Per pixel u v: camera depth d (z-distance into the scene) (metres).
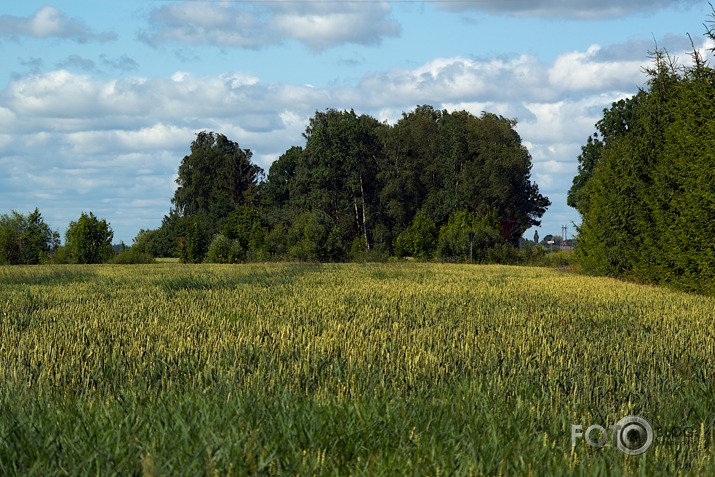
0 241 86.88
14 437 8.39
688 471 7.98
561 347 15.69
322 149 138.75
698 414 10.30
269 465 7.61
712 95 31.67
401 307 24.98
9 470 7.56
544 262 89.38
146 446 7.98
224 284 37.12
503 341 16.64
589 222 53.06
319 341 16.03
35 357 13.87
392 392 10.92
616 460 8.04
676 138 35.19
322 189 138.25
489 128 139.38
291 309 23.78
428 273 52.47
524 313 23.72
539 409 10.17
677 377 12.72
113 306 25.11
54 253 92.00
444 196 137.12
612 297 30.91
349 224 135.50
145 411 9.44
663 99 43.28
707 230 31.16
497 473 7.73
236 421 8.99
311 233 89.62
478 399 10.37
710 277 32.09
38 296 29.23
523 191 140.88
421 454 8.00
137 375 12.24
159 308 24.25
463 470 7.47
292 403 9.89
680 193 35.06
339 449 8.23
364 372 12.47
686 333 18.92
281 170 160.50
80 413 9.49
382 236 133.62
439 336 17.33
